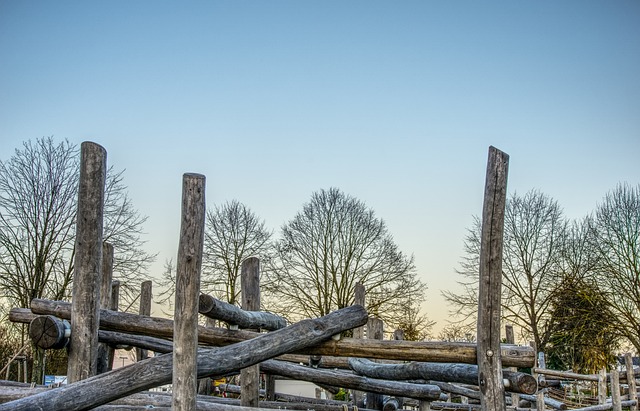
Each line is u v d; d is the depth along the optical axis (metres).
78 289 6.48
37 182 20.98
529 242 29.38
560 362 30.50
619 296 26.05
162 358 5.54
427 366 6.84
